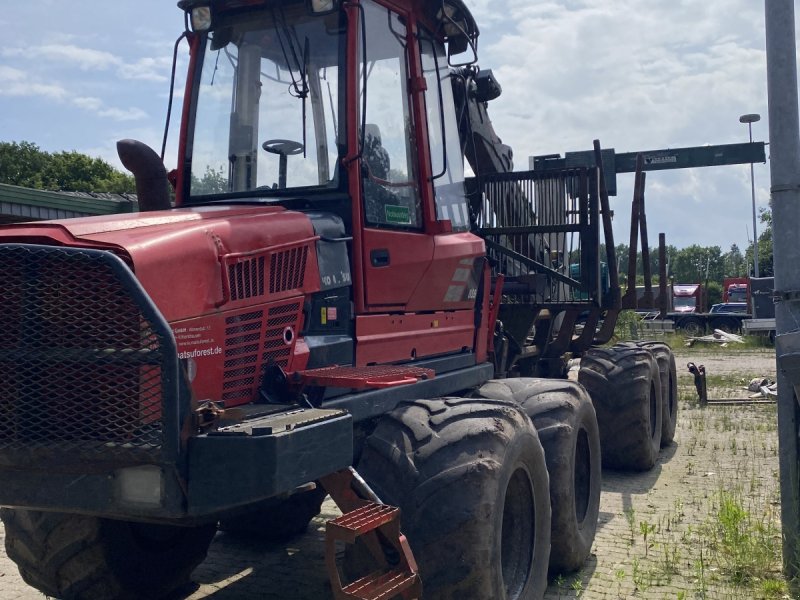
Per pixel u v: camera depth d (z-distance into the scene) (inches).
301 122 175.6
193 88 189.0
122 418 120.0
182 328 132.0
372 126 178.2
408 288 188.7
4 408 124.3
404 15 192.9
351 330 170.9
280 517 224.5
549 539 173.5
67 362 121.5
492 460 146.5
